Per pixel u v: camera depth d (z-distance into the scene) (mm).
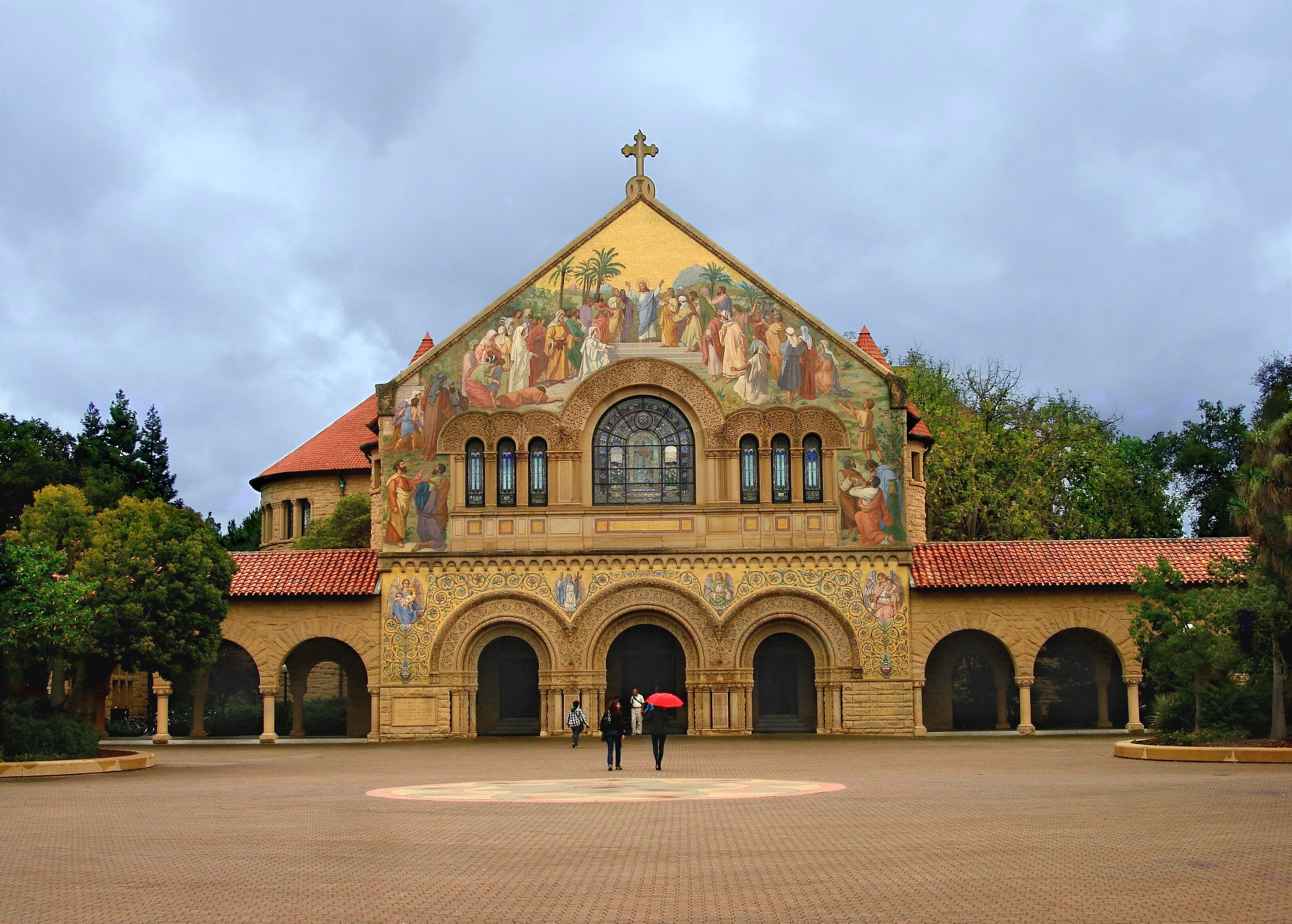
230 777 36000
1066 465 81812
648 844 20516
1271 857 18406
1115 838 20297
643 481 56250
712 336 56469
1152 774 32688
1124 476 82500
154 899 16328
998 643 58688
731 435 55875
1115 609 54750
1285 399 77500
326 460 79312
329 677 70562
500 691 57469
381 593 55750
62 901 16297
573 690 54812
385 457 56375
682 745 49812
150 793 30938
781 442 56156
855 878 17141
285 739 57812
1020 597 54938
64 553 41344
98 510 77750
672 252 57062
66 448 88312
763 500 55750
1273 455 39219
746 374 56188
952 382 88312
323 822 23938
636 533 55656
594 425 56500
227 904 15953
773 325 56531
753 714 55406
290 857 19609
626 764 39812
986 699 64375
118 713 66438
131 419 100625
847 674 54688
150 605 44875
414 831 22422
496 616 55406
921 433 62969
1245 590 40875
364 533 72500
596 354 56500
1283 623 38656
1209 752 36812
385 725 55094
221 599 47031
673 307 56688
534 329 56844
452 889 16781
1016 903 15320
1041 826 21828
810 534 55406
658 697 37750
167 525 46188
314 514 79250
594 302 56875
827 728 54625
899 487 55562
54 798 29594
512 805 26766
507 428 56375
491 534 55812
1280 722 38844
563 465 55969
